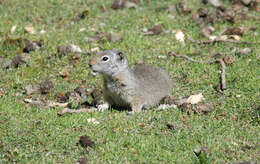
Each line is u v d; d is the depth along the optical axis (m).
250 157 8.74
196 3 18.80
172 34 16.09
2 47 15.16
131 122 10.30
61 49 14.70
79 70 13.68
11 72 13.71
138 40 15.52
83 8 18.78
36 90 12.53
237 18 16.83
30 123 10.37
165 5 18.75
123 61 11.15
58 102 11.97
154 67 12.66
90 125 10.23
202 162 8.32
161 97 12.10
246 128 9.98
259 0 18.58
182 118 10.54
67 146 9.32
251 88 11.95
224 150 9.05
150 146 9.18
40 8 18.70
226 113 10.80
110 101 11.74
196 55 14.44
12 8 18.66
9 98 11.90
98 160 8.75
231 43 15.01
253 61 13.53
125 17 17.66
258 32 15.87
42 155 9.02
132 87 11.25
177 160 8.62
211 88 12.25
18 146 9.38
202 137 9.45
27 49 15.07
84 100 12.09
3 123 10.32
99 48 15.26
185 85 12.62
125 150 9.11
